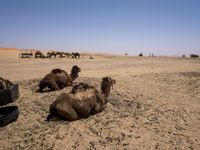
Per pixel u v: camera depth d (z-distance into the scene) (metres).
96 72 25.64
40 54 55.84
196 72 23.98
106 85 12.16
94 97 10.87
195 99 13.96
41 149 8.13
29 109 11.88
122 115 10.88
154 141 8.52
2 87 13.20
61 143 8.45
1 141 8.82
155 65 35.56
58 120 10.35
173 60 50.50
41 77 21.55
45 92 14.77
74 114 10.20
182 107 12.30
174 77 20.78
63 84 15.34
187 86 17.25
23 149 8.19
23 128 9.81
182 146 8.18
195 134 9.13
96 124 9.89
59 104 10.16
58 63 40.47
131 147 8.11
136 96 13.88
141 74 22.95
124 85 16.89
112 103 12.55
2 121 9.97
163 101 13.21
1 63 39.41
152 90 15.73
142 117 10.64
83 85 11.02
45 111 11.50
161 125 9.87
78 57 58.53
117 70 27.86
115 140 8.59
